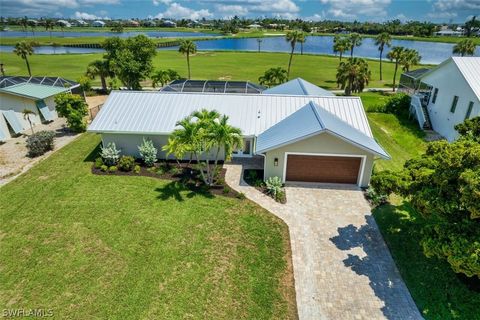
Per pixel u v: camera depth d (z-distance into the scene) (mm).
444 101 32156
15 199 20188
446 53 125562
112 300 13172
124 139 25141
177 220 18125
